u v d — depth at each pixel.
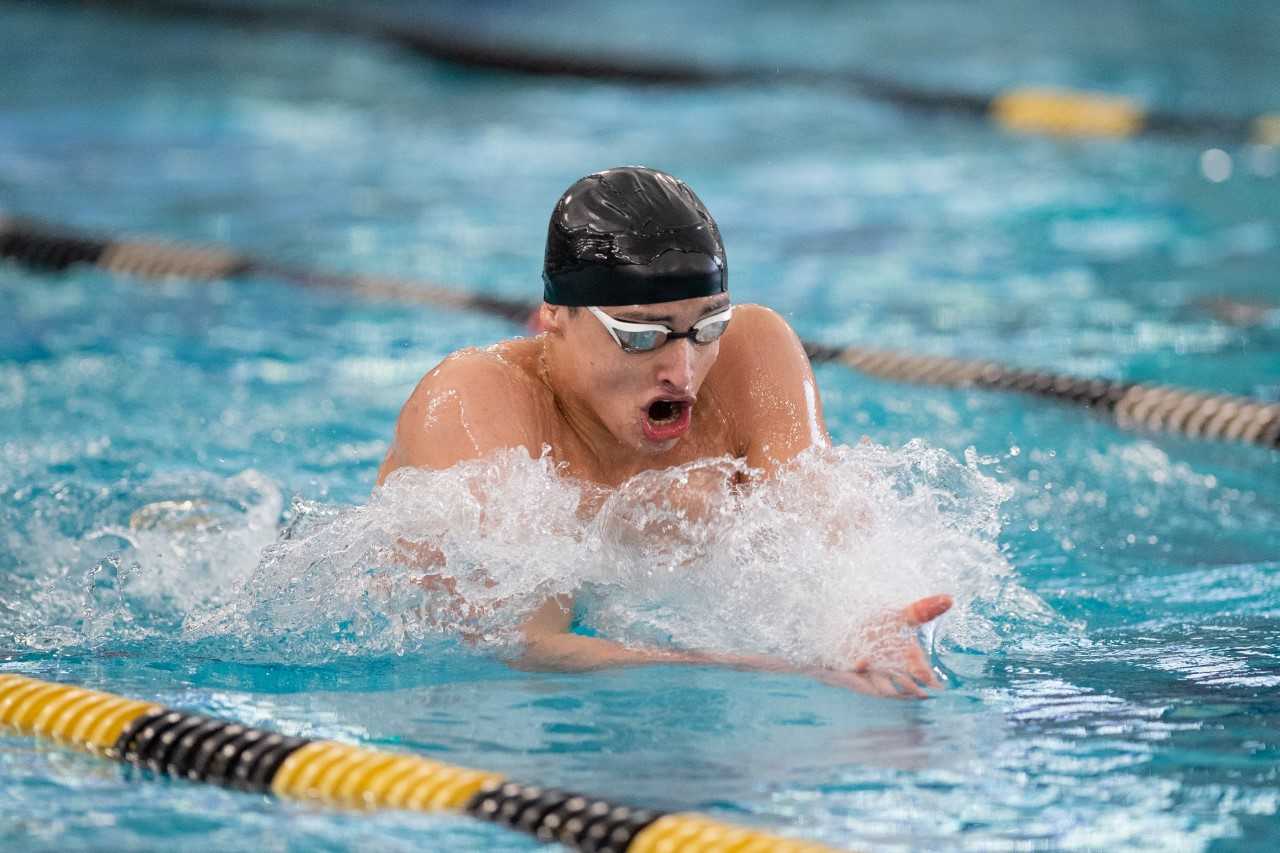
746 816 7.79
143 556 12.30
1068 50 42.44
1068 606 11.51
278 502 13.52
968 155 31.36
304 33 45.34
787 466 10.67
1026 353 19.31
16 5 47.56
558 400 10.71
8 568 12.23
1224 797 7.98
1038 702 9.38
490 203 27.88
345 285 22.73
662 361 9.70
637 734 8.90
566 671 9.90
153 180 29.38
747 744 8.72
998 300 21.81
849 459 10.89
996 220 26.36
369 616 10.65
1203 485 14.81
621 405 9.94
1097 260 23.88
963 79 38.31
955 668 10.05
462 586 10.09
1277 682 9.77
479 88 39.25
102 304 21.83
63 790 8.29
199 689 9.84
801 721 9.05
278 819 7.89
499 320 21.16
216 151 32.06
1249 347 19.56
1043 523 13.62
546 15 48.84
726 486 10.73
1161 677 9.88
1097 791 8.05
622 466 10.73
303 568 10.73
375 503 10.49
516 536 10.09
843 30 46.53
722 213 26.94
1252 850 7.36
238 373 18.48
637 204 9.77
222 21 46.56
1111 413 17.25
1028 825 7.65
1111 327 20.47
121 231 25.44
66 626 11.16
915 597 10.02
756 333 11.22
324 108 36.44
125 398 17.23
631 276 9.52
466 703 9.46
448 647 10.39
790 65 40.41
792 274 23.16
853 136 33.28
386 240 25.33
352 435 16.14
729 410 11.02
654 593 10.53
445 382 10.55
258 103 36.81
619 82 39.38
